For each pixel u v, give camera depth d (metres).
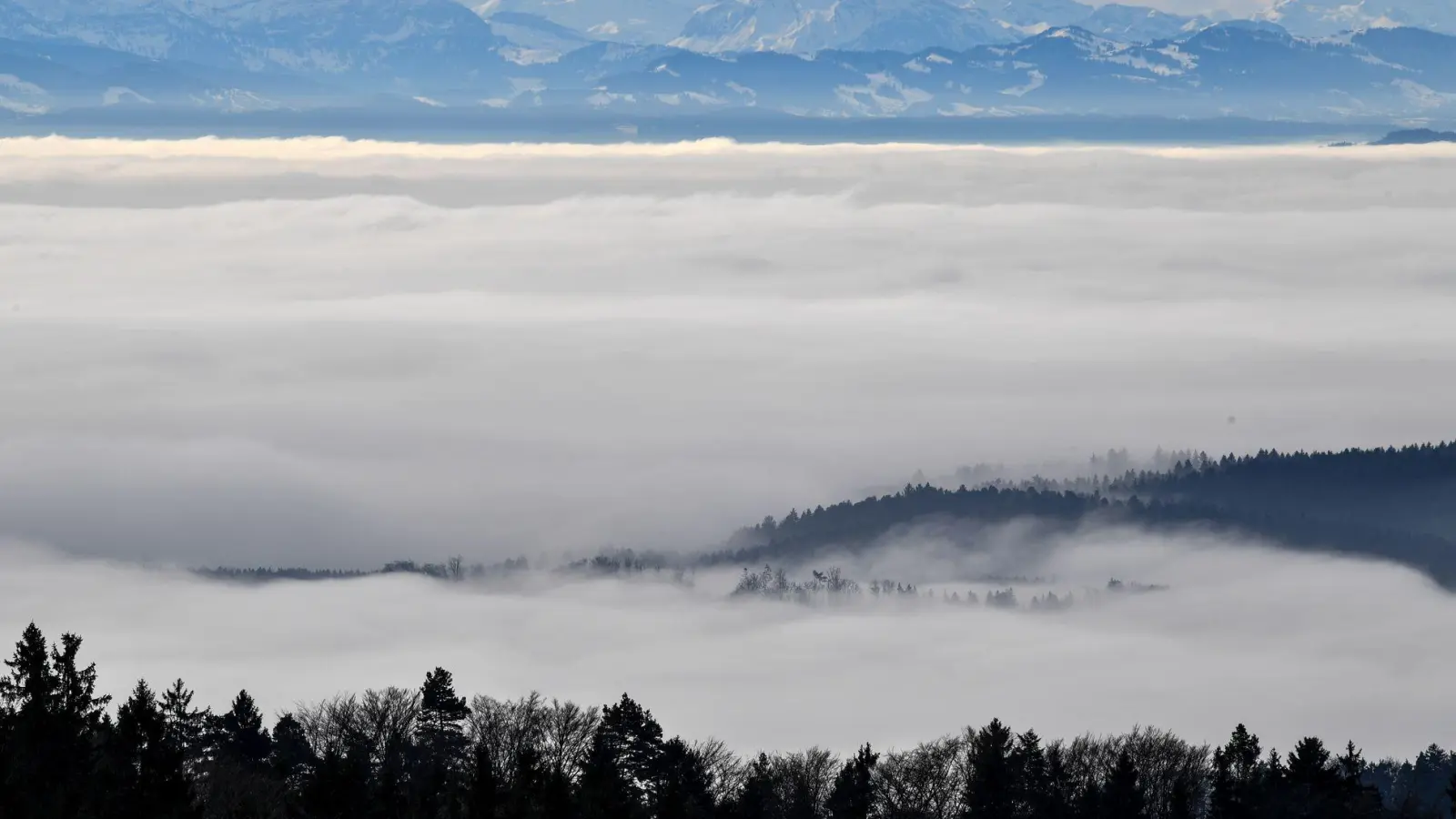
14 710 169.75
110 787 161.25
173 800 162.62
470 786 176.75
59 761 162.50
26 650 172.00
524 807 170.25
